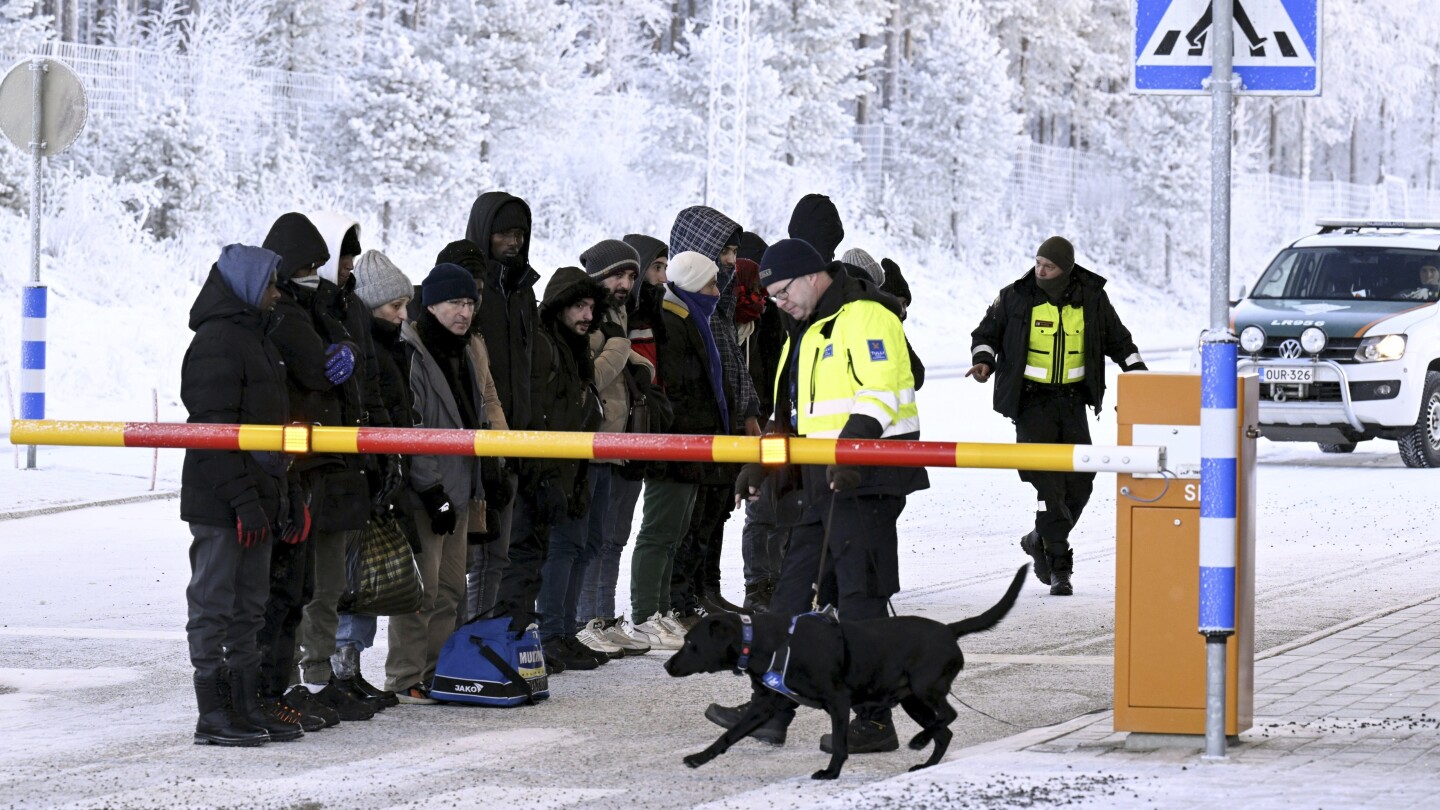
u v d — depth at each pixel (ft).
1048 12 346.54
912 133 275.80
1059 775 30.60
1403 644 46.11
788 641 32.09
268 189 186.91
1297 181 362.94
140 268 156.66
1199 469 33.42
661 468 48.70
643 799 31.68
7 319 133.80
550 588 46.03
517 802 31.45
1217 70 32.55
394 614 39.34
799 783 32.30
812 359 36.24
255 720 36.73
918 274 258.37
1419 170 431.02
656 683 44.45
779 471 39.93
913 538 72.28
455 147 203.92
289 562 37.17
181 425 35.88
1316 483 90.33
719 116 236.02
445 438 35.53
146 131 175.32
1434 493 85.46
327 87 221.46
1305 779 30.01
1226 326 32.37
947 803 28.43
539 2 227.81
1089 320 58.95
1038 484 57.47
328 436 35.40
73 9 239.91
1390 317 95.50
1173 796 28.68
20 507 77.71
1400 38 380.78
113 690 42.73
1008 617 53.47
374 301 39.78
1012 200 301.22
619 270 47.32
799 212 45.75
